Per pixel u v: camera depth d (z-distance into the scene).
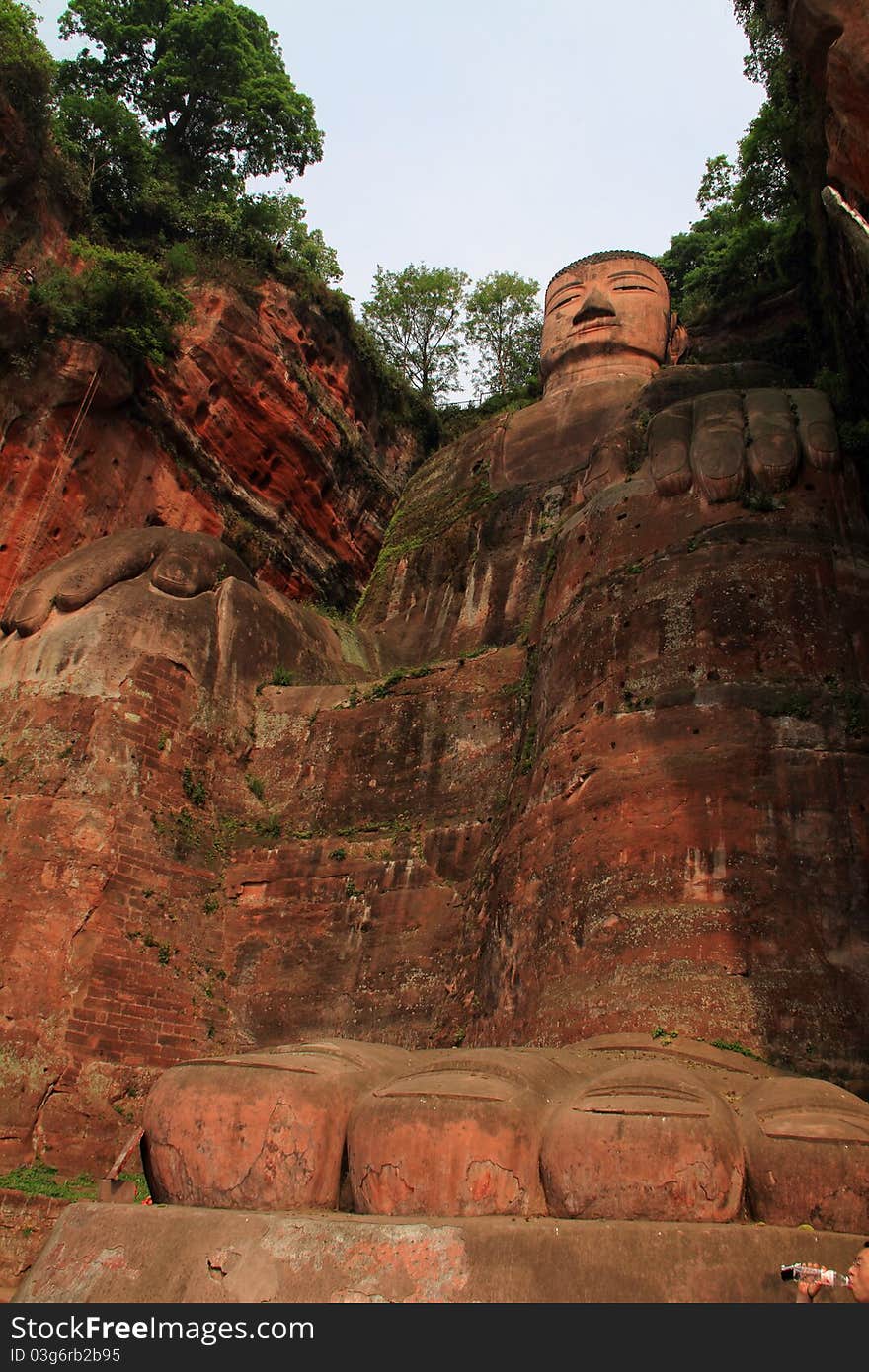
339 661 26.08
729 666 16.39
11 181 27.86
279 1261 8.30
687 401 20.89
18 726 20.02
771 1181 8.95
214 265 33.97
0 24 27.42
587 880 15.27
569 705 17.86
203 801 21.22
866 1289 6.68
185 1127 10.07
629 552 19.14
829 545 17.73
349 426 36.00
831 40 16.23
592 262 33.03
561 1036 14.09
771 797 14.95
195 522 30.64
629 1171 8.83
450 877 19.22
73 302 27.70
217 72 39.75
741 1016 13.02
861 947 13.81
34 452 26.75
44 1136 16.11
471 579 28.41
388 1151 9.37
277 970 19.31
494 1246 8.03
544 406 31.38
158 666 21.48
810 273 28.59
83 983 17.56
